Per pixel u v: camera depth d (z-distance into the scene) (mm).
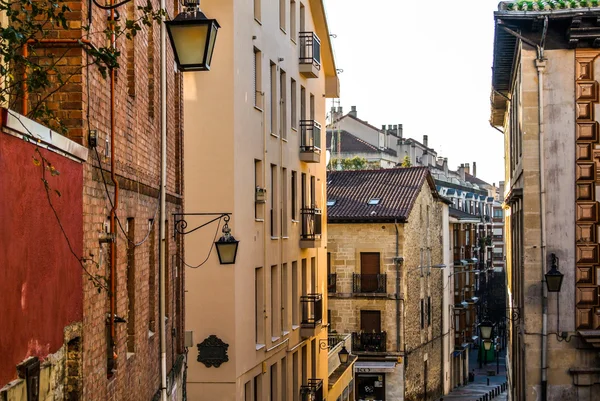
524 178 21031
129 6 12742
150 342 14320
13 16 8336
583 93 20875
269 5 26797
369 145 80312
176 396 18734
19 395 6906
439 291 59375
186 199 23062
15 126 6809
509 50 23766
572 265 20828
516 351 26516
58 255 8273
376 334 46781
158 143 15562
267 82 26609
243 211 23891
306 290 32406
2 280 6617
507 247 39500
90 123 9953
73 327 8898
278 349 27766
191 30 11789
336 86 36719
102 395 10367
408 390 48281
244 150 24016
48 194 7809
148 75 14914
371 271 47219
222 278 22984
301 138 31609
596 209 20844
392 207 47562
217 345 22906
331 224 47500
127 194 12266
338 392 38719
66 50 9539
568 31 20594
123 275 11852
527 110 21047
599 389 20609
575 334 20734
